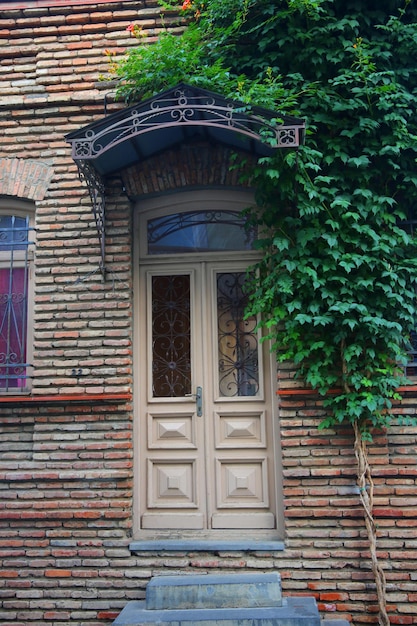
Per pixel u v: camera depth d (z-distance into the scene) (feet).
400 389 17.57
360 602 16.69
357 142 18.19
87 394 18.29
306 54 18.13
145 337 19.17
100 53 20.16
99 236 18.71
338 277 17.13
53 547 17.74
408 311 17.53
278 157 16.89
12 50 20.34
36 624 17.30
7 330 19.49
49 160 19.77
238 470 18.37
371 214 17.72
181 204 19.69
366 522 16.84
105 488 17.95
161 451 18.65
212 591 15.75
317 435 17.67
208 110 16.24
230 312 19.30
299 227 17.75
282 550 17.17
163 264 19.52
